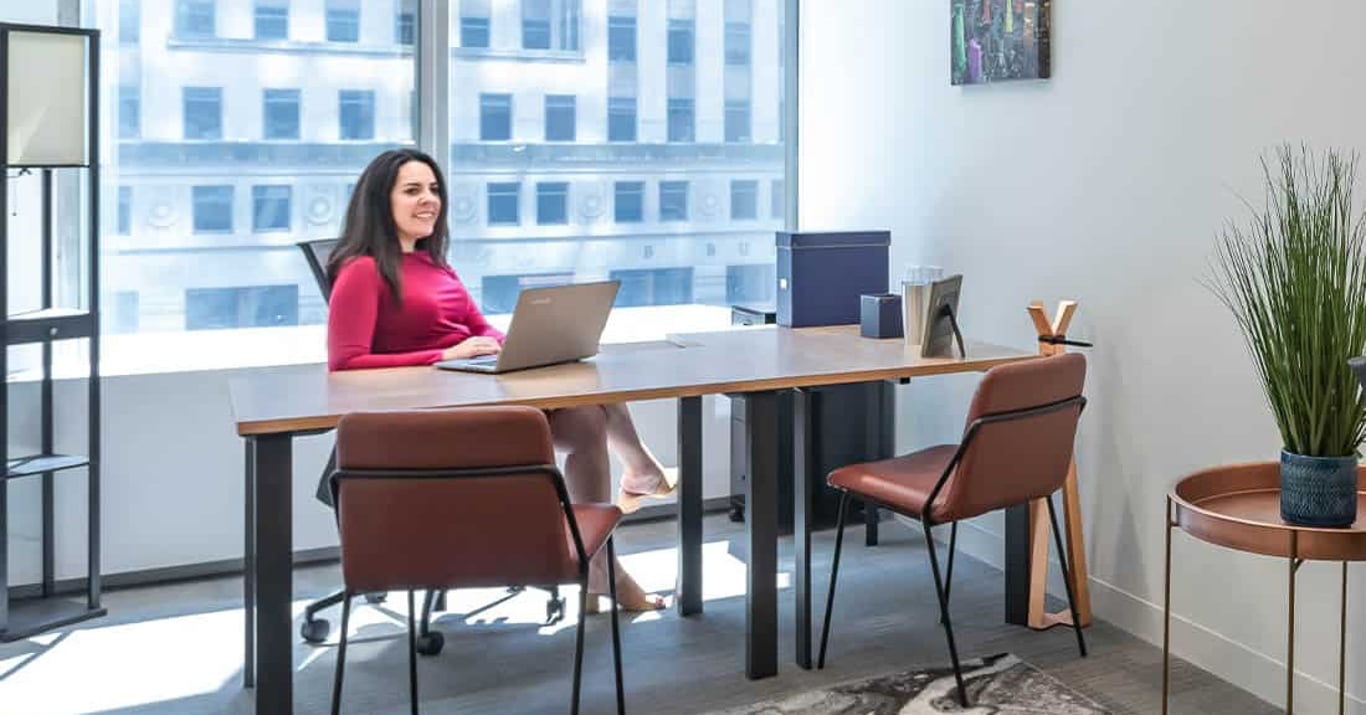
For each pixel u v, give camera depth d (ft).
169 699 10.74
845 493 11.31
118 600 13.23
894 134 15.10
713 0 16.74
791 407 15.38
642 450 12.65
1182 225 11.12
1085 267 12.26
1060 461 10.77
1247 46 10.37
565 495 8.78
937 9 14.17
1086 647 11.70
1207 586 11.14
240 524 14.07
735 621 12.42
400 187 11.86
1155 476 11.60
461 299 12.62
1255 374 10.44
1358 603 9.77
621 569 12.64
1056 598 13.00
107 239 13.97
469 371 11.03
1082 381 10.69
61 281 13.65
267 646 9.25
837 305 13.92
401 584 8.94
